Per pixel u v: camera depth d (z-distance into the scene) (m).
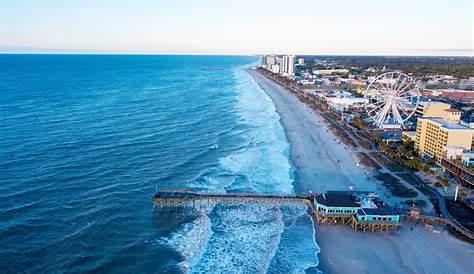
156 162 122.19
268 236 81.81
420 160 123.75
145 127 166.25
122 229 82.44
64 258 71.19
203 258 73.25
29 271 66.88
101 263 70.44
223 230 83.81
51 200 93.00
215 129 167.50
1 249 72.50
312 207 91.81
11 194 94.69
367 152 137.75
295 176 113.56
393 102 176.38
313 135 160.25
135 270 69.00
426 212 91.31
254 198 94.56
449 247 79.12
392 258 75.31
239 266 71.00
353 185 107.69
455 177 112.12
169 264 71.00
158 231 82.44
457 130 117.81
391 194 101.25
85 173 110.25
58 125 163.25
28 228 80.12
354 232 84.81
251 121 185.25
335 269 71.44
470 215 90.19
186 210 92.25
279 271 70.12
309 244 79.38
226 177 111.12
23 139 140.12
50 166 114.12
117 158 124.06
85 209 89.75
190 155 130.12
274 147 141.88
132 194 98.81
